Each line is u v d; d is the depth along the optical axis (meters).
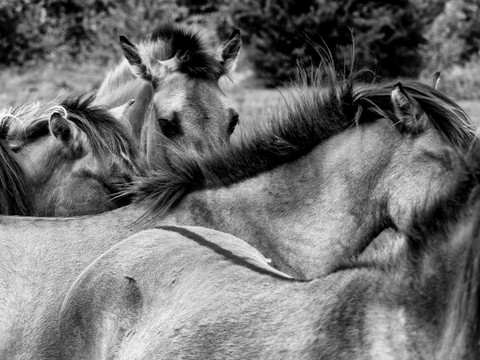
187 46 6.60
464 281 2.80
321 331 3.09
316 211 4.79
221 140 6.13
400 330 2.94
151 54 6.74
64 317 4.09
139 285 3.81
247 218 4.87
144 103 6.57
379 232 4.76
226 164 4.97
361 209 4.73
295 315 3.21
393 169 4.66
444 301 2.89
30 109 5.99
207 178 4.96
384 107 4.73
